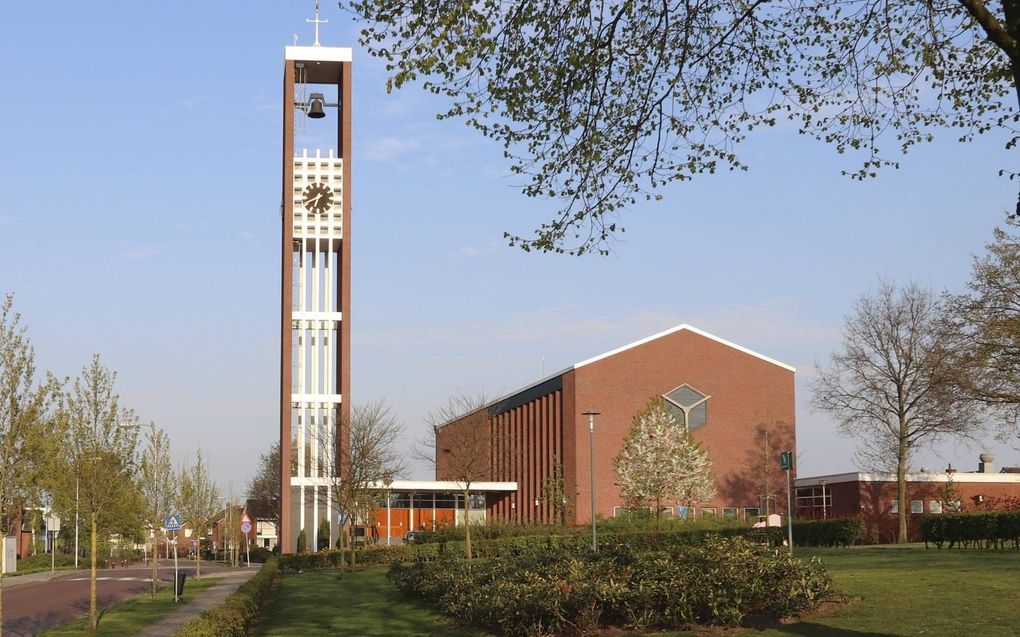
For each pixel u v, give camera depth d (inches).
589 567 813.2
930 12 519.2
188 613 1168.8
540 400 2908.5
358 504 2167.8
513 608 754.2
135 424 1102.4
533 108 533.3
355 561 1982.0
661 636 685.9
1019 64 406.3
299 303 2593.5
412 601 1079.6
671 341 2743.6
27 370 888.3
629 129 535.5
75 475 1027.9
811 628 662.5
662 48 520.7
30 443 887.7
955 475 2315.5
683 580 717.3
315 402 2541.8
